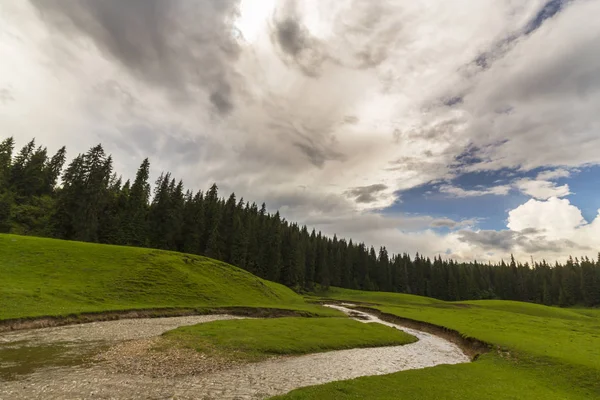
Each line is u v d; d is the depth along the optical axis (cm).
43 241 6072
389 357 3281
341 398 1758
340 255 18388
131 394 1758
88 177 9294
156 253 7194
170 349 2777
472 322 5962
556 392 2322
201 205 12556
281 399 1680
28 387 1744
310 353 3180
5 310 3344
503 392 2134
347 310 8400
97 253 6234
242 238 12656
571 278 16688
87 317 3797
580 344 3822
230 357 2717
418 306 10031
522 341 3850
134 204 11119
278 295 8312
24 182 11200
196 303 5588
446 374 2519
